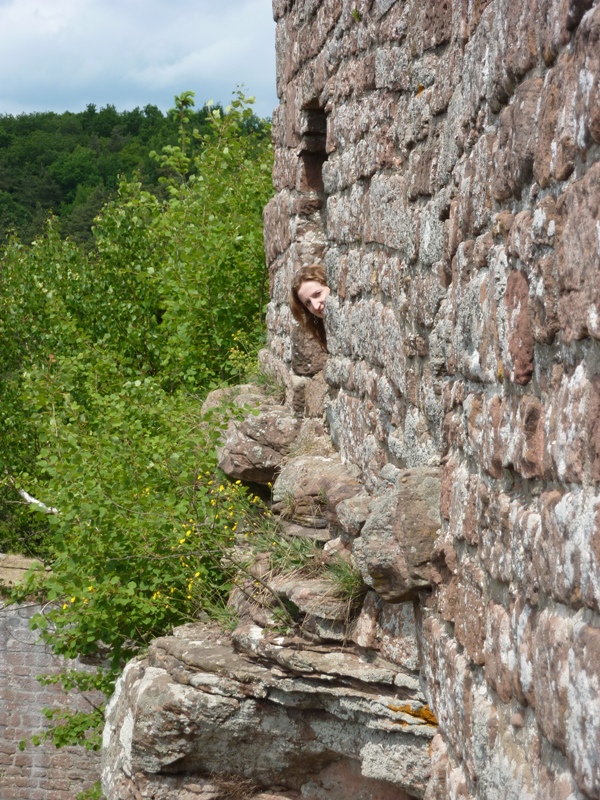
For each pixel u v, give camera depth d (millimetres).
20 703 12945
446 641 3428
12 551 13422
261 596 5172
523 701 2475
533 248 2334
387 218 4406
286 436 6410
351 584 4410
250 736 5020
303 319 6105
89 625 6906
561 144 2150
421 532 3627
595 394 1930
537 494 2402
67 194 59125
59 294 14031
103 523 6332
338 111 5395
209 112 11711
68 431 7094
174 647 5336
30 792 13008
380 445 4648
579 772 1976
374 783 5008
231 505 6273
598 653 1872
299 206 6453
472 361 2986
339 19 5305
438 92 3619
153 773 5246
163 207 11828
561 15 2127
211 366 10148
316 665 4422
